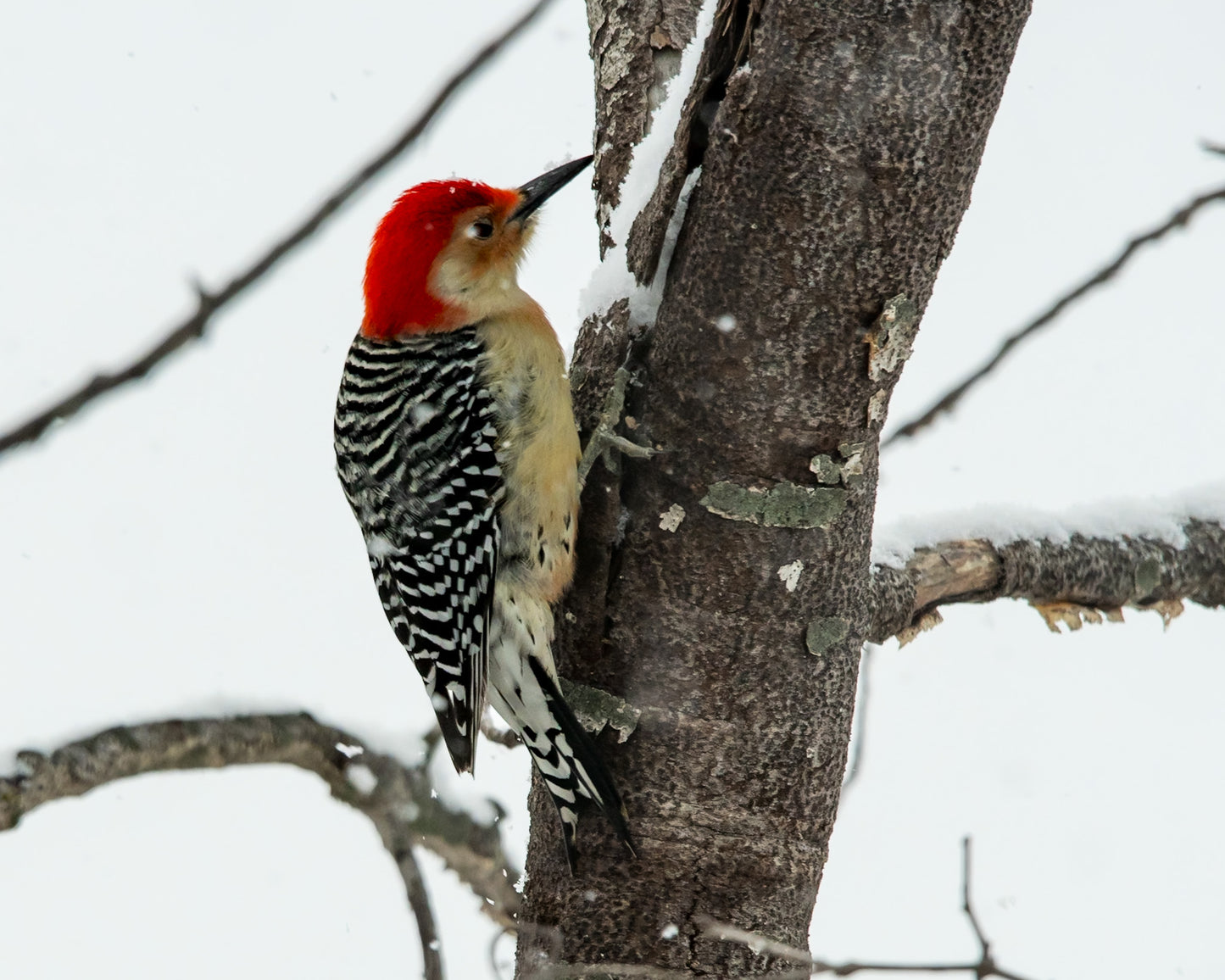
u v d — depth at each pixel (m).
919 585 9.28
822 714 7.53
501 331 9.11
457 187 9.34
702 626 7.34
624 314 7.59
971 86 6.34
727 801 7.46
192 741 7.38
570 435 8.04
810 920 7.86
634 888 7.48
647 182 7.95
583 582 7.63
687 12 8.69
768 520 7.12
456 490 8.73
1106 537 10.15
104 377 5.40
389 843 7.83
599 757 7.57
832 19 6.27
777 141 6.46
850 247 6.55
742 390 6.92
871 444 7.15
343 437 9.69
